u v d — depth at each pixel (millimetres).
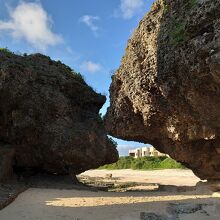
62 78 27359
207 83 14891
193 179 34656
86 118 27672
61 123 25844
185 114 17906
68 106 26625
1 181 22438
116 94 22547
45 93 25797
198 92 15648
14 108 25016
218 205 15195
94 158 25953
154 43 17812
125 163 57219
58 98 26156
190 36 14734
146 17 19016
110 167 58219
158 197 18656
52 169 26453
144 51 19031
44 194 20188
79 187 24281
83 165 26203
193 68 14625
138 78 19328
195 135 18734
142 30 19297
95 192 21672
